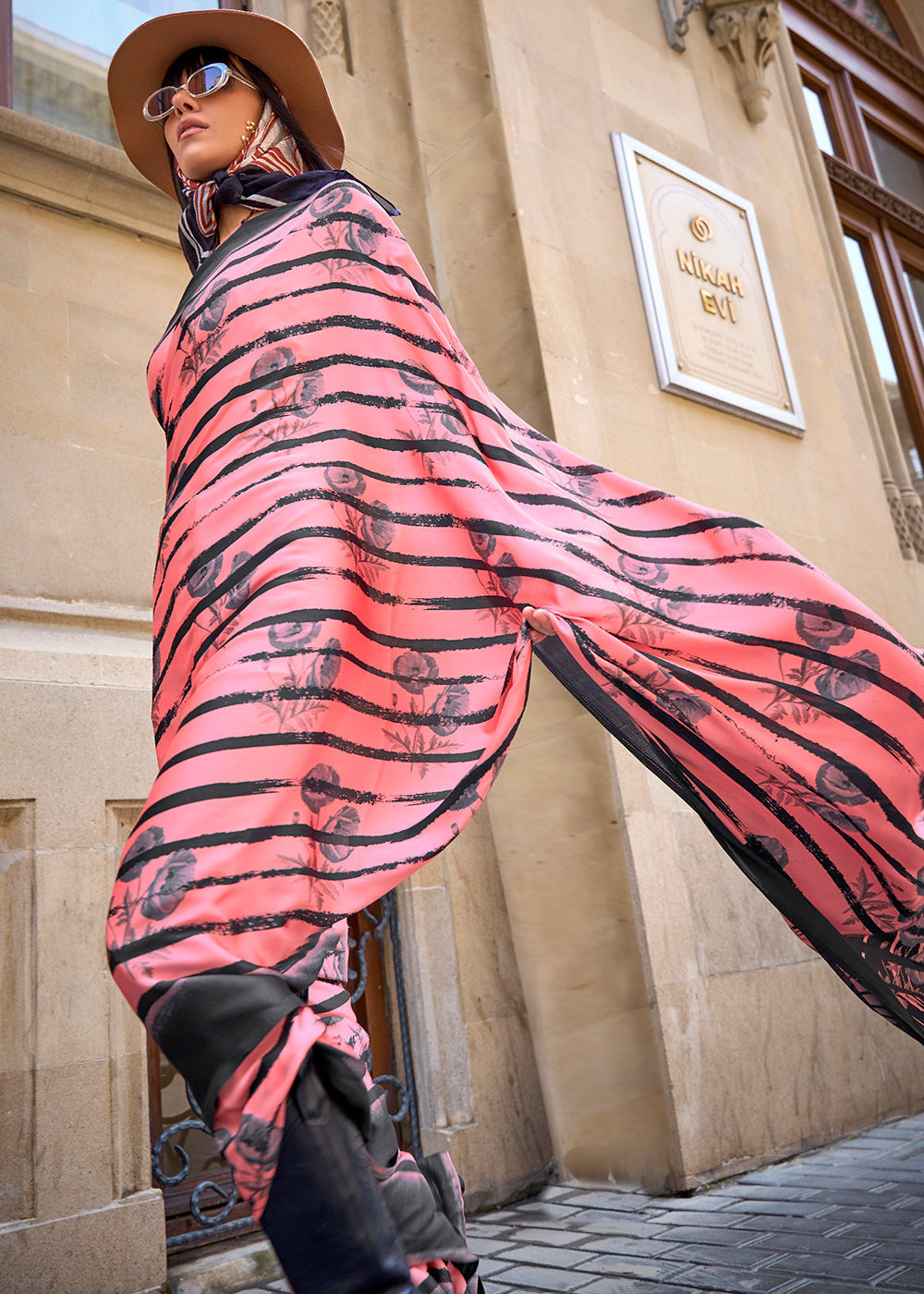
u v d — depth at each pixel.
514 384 3.85
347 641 1.12
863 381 5.85
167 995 0.81
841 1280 2.09
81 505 2.86
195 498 1.26
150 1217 2.37
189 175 1.59
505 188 3.99
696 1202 2.91
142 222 3.18
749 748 1.44
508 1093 3.25
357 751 1.11
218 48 1.66
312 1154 0.81
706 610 1.45
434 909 3.31
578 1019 3.31
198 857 0.89
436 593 1.29
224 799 0.94
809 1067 3.55
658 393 4.27
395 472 1.30
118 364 3.06
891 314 6.88
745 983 3.46
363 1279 0.81
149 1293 2.32
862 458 5.41
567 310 3.97
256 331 1.32
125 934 0.85
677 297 4.52
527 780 3.55
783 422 4.84
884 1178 2.94
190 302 1.40
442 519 1.33
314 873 0.99
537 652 1.44
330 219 1.40
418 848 1.10
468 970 3.32
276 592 1.10
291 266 1.36
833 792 1.45
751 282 5.01
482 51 4.23
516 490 1.43
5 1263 2.15
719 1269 2.26
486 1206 3.05
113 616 2.81
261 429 1.26
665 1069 3.09
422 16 4.44
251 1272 2.52
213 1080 0.79
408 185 4.25
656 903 3.29
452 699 1.24
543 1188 3.22
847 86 7.57
